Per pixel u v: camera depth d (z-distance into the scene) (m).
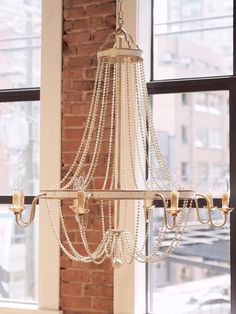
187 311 3.57
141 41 3.52
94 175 3.47
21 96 3.94
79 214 1.90
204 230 3.52
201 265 3.54
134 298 3.37
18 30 4.03
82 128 3.53
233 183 3.42
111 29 3.49
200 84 3.52
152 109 3.67
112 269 3.42
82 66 3.55
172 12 3.67
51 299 3.54
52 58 3.61
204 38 3.61
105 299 3.43
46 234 3.57
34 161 3.93
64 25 3.61
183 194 2.06
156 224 3.60
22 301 3.90
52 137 3.58
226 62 3.55
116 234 2.21
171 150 3.66
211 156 3.56
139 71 2.33
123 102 2.86
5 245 3.98
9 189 3.98
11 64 4.04
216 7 3.59
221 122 3.53
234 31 3.51
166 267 3.62
